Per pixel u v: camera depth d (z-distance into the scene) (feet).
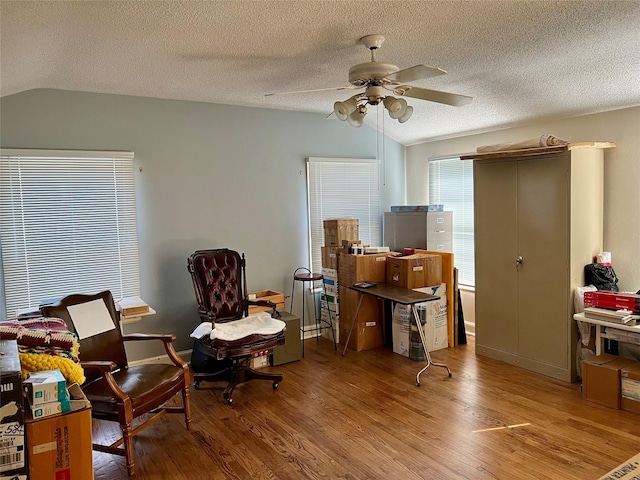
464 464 8.87
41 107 12.76
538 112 14.32
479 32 9.34
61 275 13.19
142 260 14.38
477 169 14.53
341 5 7.95
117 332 10.61
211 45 9.81
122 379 9.64
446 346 15.78
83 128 13.34
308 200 17.40
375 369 14.06
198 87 13.38
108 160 13.64
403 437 9.96
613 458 8.91
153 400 9.39
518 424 10.35
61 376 6.70
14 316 12.60
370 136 18.84
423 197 19.43
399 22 8.77
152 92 13.76
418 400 11.75
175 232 14.88
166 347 10.65
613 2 8.07
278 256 16.87
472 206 17.37
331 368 14.24
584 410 10.94
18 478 5.85
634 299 11.15
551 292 12.78
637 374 10.61
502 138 16.19
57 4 7.14
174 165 14.76
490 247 14.33
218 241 15.64
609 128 13.15
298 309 17.39
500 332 14.28
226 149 15.64
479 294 14.82
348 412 11.22
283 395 12.34
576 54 10.62
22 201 12.60
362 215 18.78
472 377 13.12
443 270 15.74
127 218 14.01
